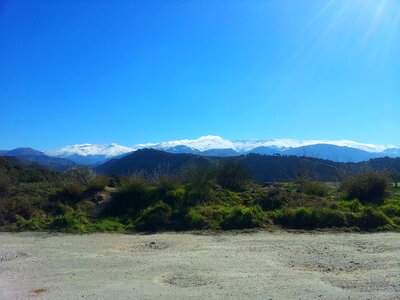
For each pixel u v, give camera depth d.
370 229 13.80
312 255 9.97
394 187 22.14
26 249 10.88
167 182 17.30
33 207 16.02
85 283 7.79
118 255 10.12
